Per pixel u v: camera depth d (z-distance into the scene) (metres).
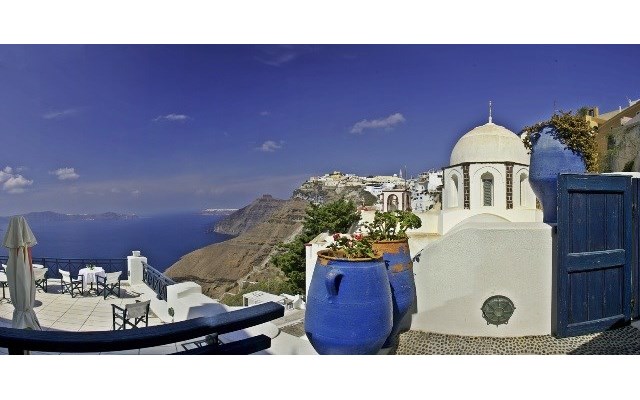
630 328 5.24
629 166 17.75
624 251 5.27
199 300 7.09
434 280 5.46
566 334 5.03
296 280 21.25
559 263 5.00
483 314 5.27
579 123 5.50
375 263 4.14
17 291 5.68
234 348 2.54
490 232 5.27
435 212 17.16
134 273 10.62
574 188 5.02
